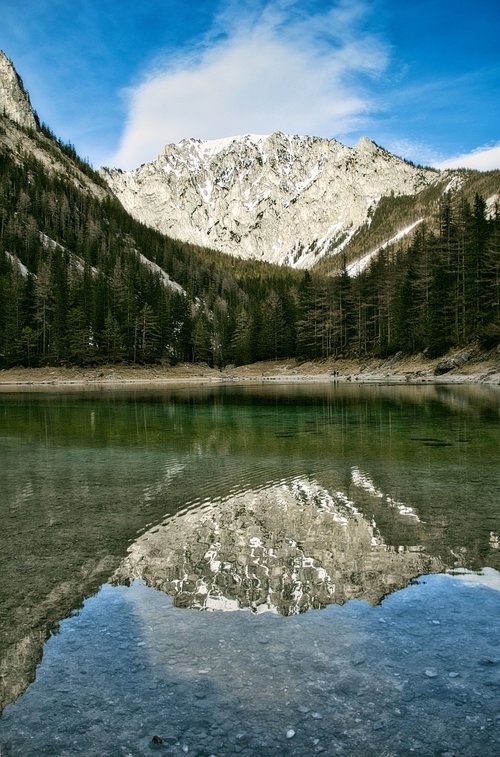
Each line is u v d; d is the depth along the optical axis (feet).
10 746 13.66
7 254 388.16
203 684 16.05
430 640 18.31
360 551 27.25
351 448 59.11
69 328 301.63
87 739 13.85
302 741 13.50
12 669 17.17
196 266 632.38
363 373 250.37
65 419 95.96
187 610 21.07
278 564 25.73
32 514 35.19
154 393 177.06
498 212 236.84
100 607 21.48
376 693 15.37
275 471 47.67
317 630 19.21
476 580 23.44
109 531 31.40
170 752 13.25
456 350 205.67
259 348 352.49
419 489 39.83
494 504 35.32
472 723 13.99
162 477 46.19
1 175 549.95
